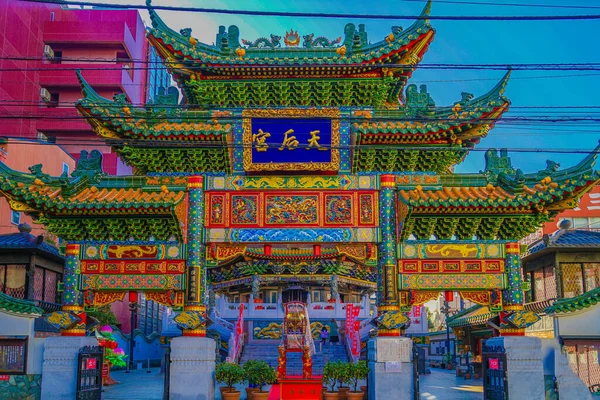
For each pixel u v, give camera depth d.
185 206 21.36
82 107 20.31
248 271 42.34
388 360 20.30
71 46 66.38
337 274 43.03
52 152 47.41
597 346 23.00
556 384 20.70
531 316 20.34
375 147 21.22
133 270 21.03
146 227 21.48
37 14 63.38
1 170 20.69
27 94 60.06
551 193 20.08
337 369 21.84
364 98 22.09
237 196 21.42
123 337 46.56
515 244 21.22
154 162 21.67
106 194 21.36
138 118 20.91
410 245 21.16
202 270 21.33
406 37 21.27
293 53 21.97
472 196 20.69
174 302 20.88
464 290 20.98
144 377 38.16
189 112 21.91
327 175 21.50
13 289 25.58
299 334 35.09
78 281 21.00
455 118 20.77
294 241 21.06
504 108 20.70
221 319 40.88
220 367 22.08
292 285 44.41
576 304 22.91
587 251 26.83
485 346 21.66
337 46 22.22
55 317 20.33
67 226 21.09
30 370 20.55
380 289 21.08
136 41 69.62
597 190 50.34
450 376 38.16
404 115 21.86
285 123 21.62
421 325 42.25
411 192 21.11
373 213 21.30
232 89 21.86
